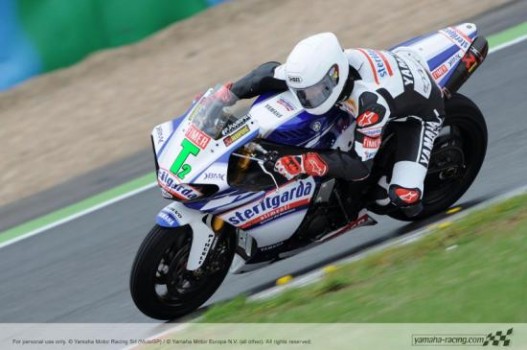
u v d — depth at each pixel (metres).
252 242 21.55
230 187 20.53
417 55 23.38
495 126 29.17
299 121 21.09
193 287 21.33
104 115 42.25
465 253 18.70
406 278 18.28
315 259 23.73
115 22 47.25
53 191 35.62
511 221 19.84
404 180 21.80
